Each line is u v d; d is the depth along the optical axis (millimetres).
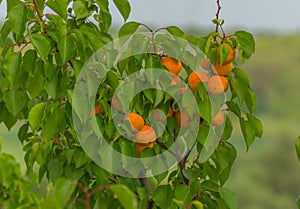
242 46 2301
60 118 2262
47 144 2326
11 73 2227
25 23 2232
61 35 2215
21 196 1974
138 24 2299
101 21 2441
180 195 2270
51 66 2254
